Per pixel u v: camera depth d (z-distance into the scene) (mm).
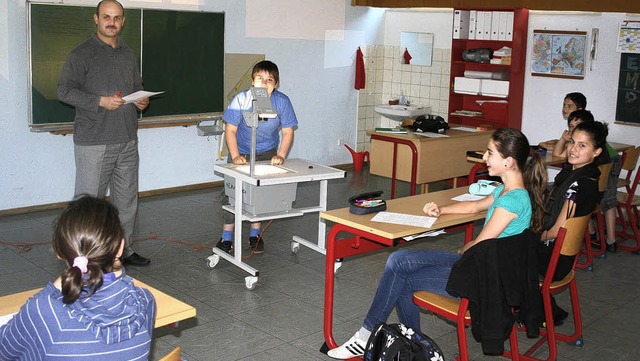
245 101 4719
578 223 3420
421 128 6836
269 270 4941
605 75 6961
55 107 6098
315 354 3662
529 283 2988
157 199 6902
